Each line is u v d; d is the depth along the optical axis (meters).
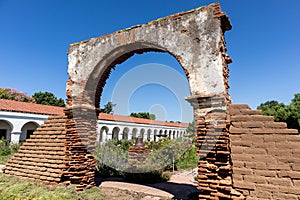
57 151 7.21
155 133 35.22
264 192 4.53
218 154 5.02
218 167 5.00
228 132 5.15
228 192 4.79
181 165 13.58
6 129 21.25
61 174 6.74
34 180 7.09
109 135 26.94
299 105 24.56
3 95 32.41
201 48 5.47
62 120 7.69
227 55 6.07
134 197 6.62
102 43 7.11
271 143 4.68
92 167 7.47
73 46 7.75
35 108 23.23
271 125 4.77
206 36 5.45
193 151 16.58
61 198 5.73
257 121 4.92
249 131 4.95
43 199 5.66
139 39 6.41
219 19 5.38
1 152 16.39
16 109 20.47
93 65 7.14
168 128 37.88
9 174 7.82
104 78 7.85
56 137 7.52
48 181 6.87
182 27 5.83
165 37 6.03
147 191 7.38
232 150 5.01
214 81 5.20
